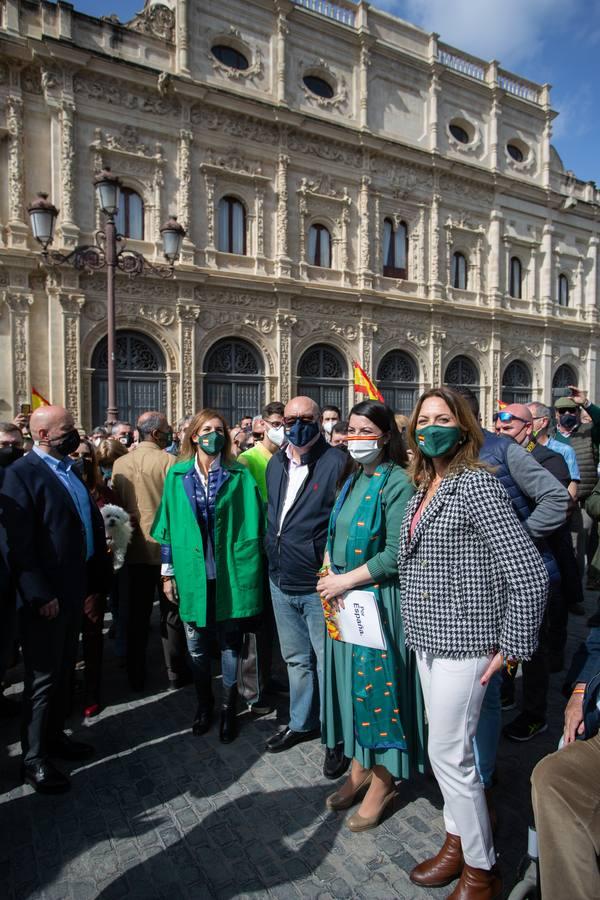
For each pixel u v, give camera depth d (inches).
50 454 157.1
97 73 602.5
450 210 881.5
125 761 147.9
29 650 137.5
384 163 805.2
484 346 926.4
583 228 1048.8
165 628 188.9
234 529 158.9
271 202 726.5
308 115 721.6
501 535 89.7
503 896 101.3
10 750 156.0
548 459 200.1
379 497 117.2
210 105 667.4
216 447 157.6
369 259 794.2
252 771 142.6
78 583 148.0
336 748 141.3
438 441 97.0
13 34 558.9
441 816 124.1
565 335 1034.7
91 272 602.5
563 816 77.0
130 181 635.5
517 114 955.3
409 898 101.5
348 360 789.2
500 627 92.8
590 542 245.1
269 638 184.4
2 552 135.6
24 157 581.0
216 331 691.4
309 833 119.3
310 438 146.6
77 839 118.4
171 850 114.9
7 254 565.9
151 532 180.4
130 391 647.8
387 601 115.3
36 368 596.4
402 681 114.8
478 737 103.2
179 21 647.1
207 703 163.2
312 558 144.6
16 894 103.8
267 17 710.5
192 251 663.8
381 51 793.6
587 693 87.4
